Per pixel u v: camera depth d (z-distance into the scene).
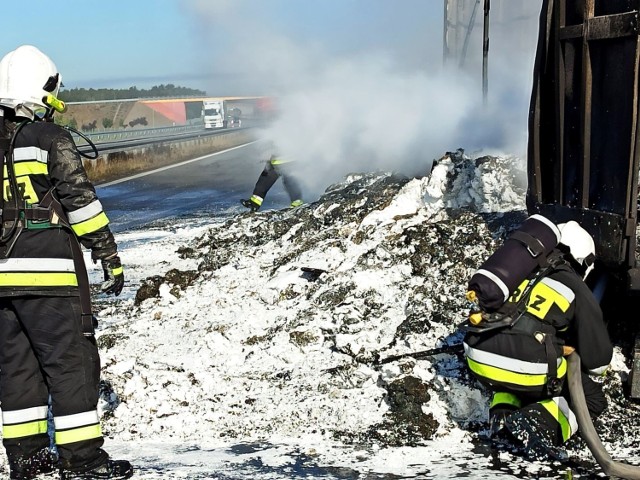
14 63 3.68
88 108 68.38
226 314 6.11
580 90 4.49
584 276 3.88
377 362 4.76
